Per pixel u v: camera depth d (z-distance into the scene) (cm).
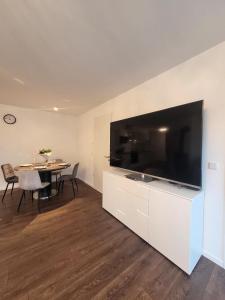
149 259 173
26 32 144
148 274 154
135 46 168
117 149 292
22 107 432
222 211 163
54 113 492
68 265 164
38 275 152
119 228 234
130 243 200
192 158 171
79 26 138
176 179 187
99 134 397
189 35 151
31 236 214
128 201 230
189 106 173
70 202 329
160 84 231
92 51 176
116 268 161
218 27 141
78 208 301
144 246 195
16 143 430
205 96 176
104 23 136
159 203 181
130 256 178
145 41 160
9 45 162
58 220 256
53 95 326
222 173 163
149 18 131
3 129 409
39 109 458
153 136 216
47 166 351
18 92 307
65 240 205
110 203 275
